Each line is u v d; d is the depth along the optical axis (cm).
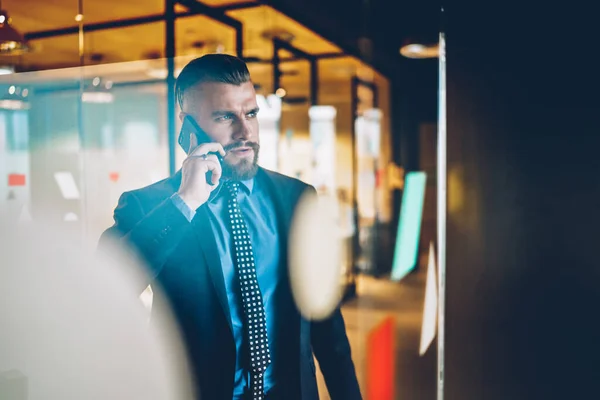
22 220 597
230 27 464
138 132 697
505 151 216
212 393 137
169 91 412
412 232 563
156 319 141
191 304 138
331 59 589
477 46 219
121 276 138
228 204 142
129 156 698
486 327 221
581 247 207
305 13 429
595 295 206
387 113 580
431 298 497
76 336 376
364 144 628
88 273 427
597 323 207
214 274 137
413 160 558
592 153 205
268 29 474
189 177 137
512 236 216
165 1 425
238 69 147
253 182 149
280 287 146
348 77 761
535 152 212
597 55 204
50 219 622
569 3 206
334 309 152
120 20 470
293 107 821
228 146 144
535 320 214
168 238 135
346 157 779
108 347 354
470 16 219
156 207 137
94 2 446
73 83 670
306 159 796
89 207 669
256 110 149
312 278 151
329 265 158
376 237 593
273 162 619
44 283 437
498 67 216
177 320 139
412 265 559
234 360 137
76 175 680
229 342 137
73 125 683
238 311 140
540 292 213
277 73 600
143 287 137
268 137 616
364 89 602
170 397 142
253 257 141
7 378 261
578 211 208
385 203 599
